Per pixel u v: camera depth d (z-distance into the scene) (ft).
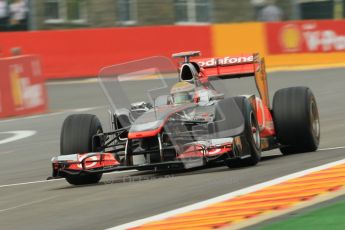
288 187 81.82
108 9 338.13
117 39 270.67
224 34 282.77
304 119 109.40
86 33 267.80
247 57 112.27
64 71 265.34
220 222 68.85
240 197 78.79
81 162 94.12
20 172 119.75
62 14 327.06
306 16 392.47
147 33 273.33
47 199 89.56
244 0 359.46
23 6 312.91
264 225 66.85
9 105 196.65
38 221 76.38
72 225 72.90
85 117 99.25
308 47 291.38
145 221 71.56
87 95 230.48
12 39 261.85
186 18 352.28
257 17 363.97
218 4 353.92
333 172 88.48
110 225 71.31
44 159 131.64
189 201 79.15
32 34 263.49
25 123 184.14
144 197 83.46
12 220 78.54
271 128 109.91
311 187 80.64
